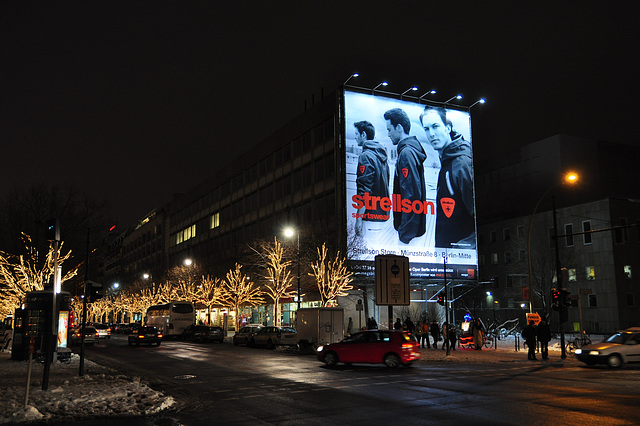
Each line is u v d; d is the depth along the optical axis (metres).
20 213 46.44
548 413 12.06
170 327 58.09
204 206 93.94
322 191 59.50
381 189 57.00
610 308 58.47
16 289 42.34
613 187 76.88
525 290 30.52
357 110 57.66
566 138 76.00
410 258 57.44
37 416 11.98
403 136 59.38
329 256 48.69
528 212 78.44
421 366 24.34
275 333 38.84
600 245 60.25
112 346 44.69
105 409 12.90
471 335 35.88
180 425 11.30
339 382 18.45
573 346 33.28
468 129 63.41
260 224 73.50
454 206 60.81
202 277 71.69
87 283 20.84
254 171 76.50
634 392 15.38
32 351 12.77
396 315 58.06
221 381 19.19
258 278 61.09
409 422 11.30
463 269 60.12
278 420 11.74
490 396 14.80
